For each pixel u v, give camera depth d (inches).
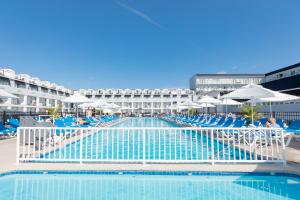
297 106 718.5
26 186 192.1
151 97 2573.8
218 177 213.3
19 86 1469.0
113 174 219.5
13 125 454.6
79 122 621.6
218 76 2529.5
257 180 207.0
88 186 192.9
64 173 219.3
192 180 207.5
